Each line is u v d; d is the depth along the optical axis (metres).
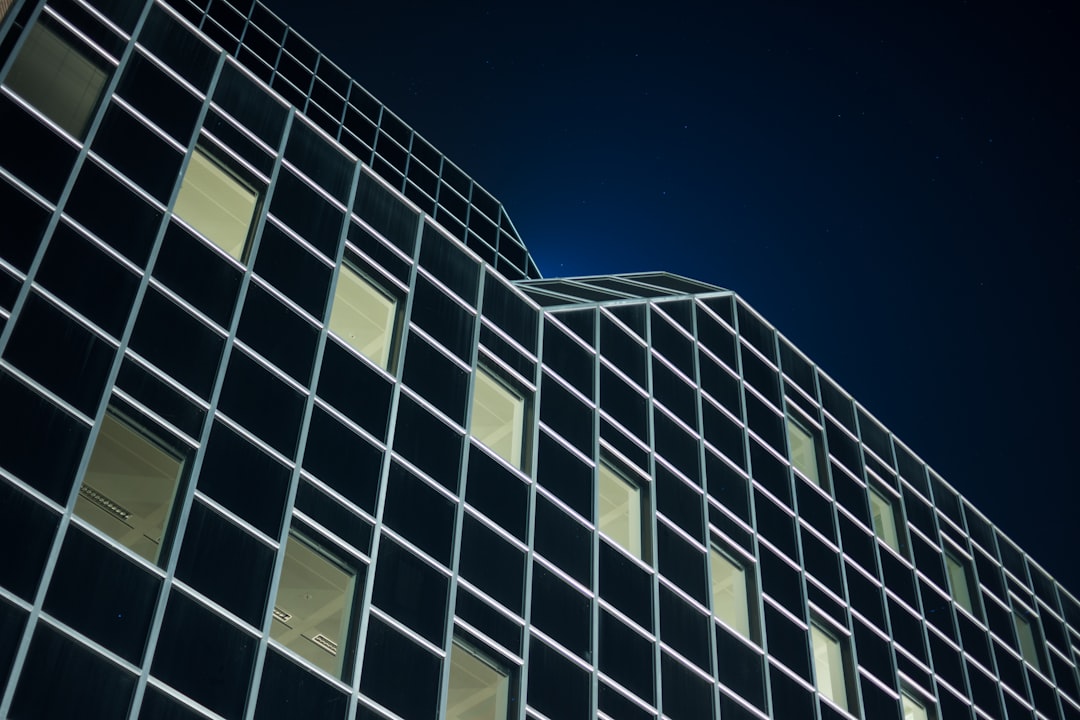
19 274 23.08
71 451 21.66
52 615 19.55
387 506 26.95
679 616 32.78
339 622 24.23
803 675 35.59
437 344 31.92
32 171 25.00
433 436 29.64
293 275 29.38
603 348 38.25
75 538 20.70
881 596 42.41
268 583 23.27
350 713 23.00
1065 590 57.03
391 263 32.69
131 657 20.19
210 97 31.03
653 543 33.78
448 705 25.28
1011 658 47.84
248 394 25.83
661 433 37.66
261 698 21.69
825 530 42.03
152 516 22.38
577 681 28.30
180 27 31.77
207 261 27.33
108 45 29.31
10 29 27.27
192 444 23.84
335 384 28.08
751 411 43.12
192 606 21.70
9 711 18.17
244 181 30.36
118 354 23.75
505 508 30.03
